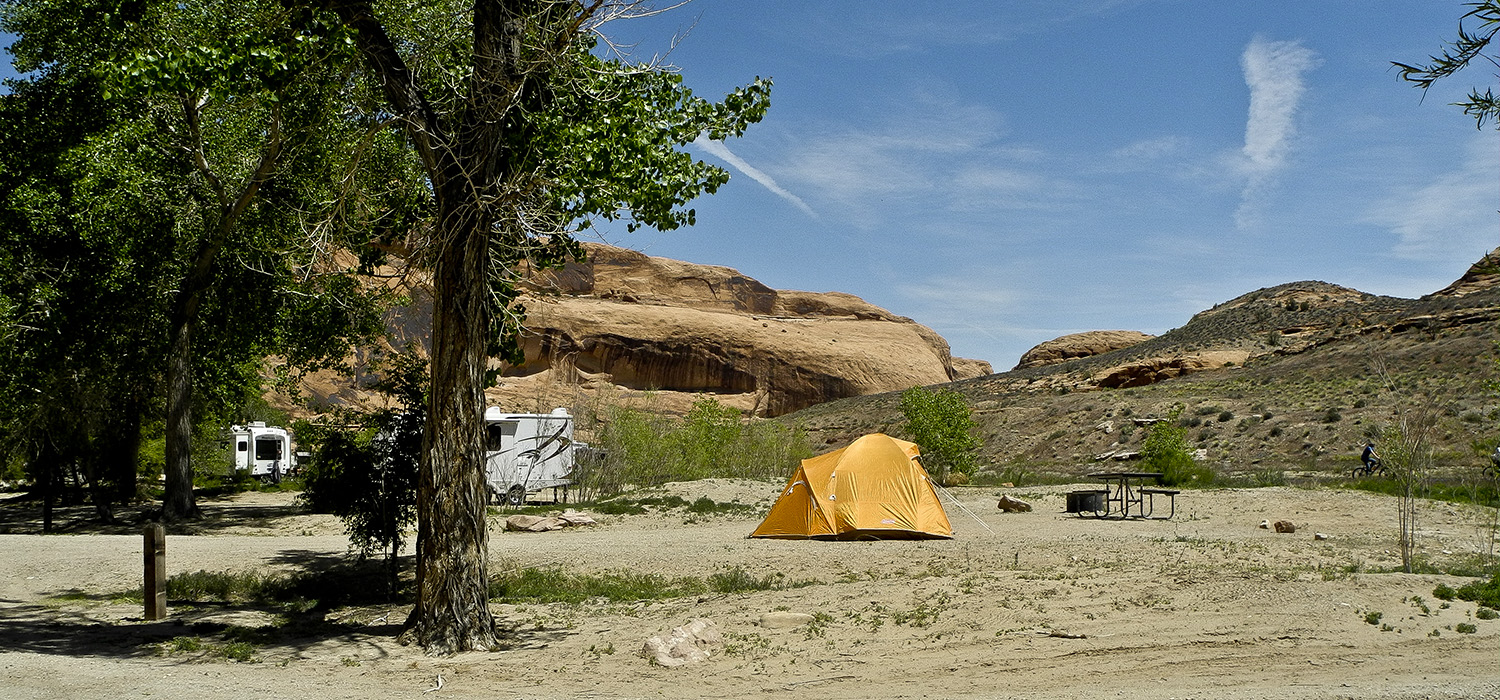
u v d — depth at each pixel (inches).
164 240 806.5
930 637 313.6
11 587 498.3
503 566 537.6
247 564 554.6
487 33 333.4
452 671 295.1
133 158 768.9
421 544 336.8
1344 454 1411.2
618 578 495.5
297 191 762.8
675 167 358.0
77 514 992.2
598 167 335.3
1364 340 2146.9
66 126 813.9
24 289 816.9
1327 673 264.8
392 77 339.6
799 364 4200.3
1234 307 3272.6
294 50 335.9
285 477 1626.5
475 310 337.7
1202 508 801.6
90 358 848.9
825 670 282.8
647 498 930.7
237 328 895.7
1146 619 326.6
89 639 354.0
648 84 366.0
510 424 961.5
